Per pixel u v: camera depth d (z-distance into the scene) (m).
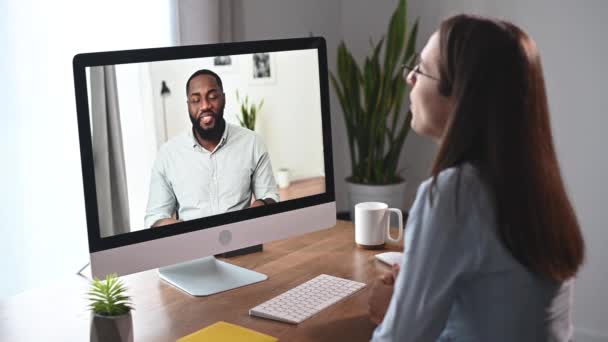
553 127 2.97
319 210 1.86
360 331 1.40
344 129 3.57
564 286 1.17
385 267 1.79
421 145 3.34
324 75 1.83
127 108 1.50
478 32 1.08
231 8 2.87
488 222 1.07
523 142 1.06
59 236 2.33
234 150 1.67
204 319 1.46
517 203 1.06
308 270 1.77
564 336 1.19
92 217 1.48
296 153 1.79
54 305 1.55
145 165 1.53
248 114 1.68
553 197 1.10
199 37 2.60
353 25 3.45
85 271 1.78
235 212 1.69
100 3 2.34
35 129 2.22
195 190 1.62
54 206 2.30
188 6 2.57
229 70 1.64
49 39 2.22
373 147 3.08
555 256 1.10
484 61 1.07
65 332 1.40
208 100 1.61
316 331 1.40
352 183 3.16
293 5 3.19
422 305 1.09
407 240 1.12
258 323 1.44
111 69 1.47
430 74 1.18
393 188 3.07
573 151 2.95
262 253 1.91
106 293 1.26
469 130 1.08
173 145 1.57
